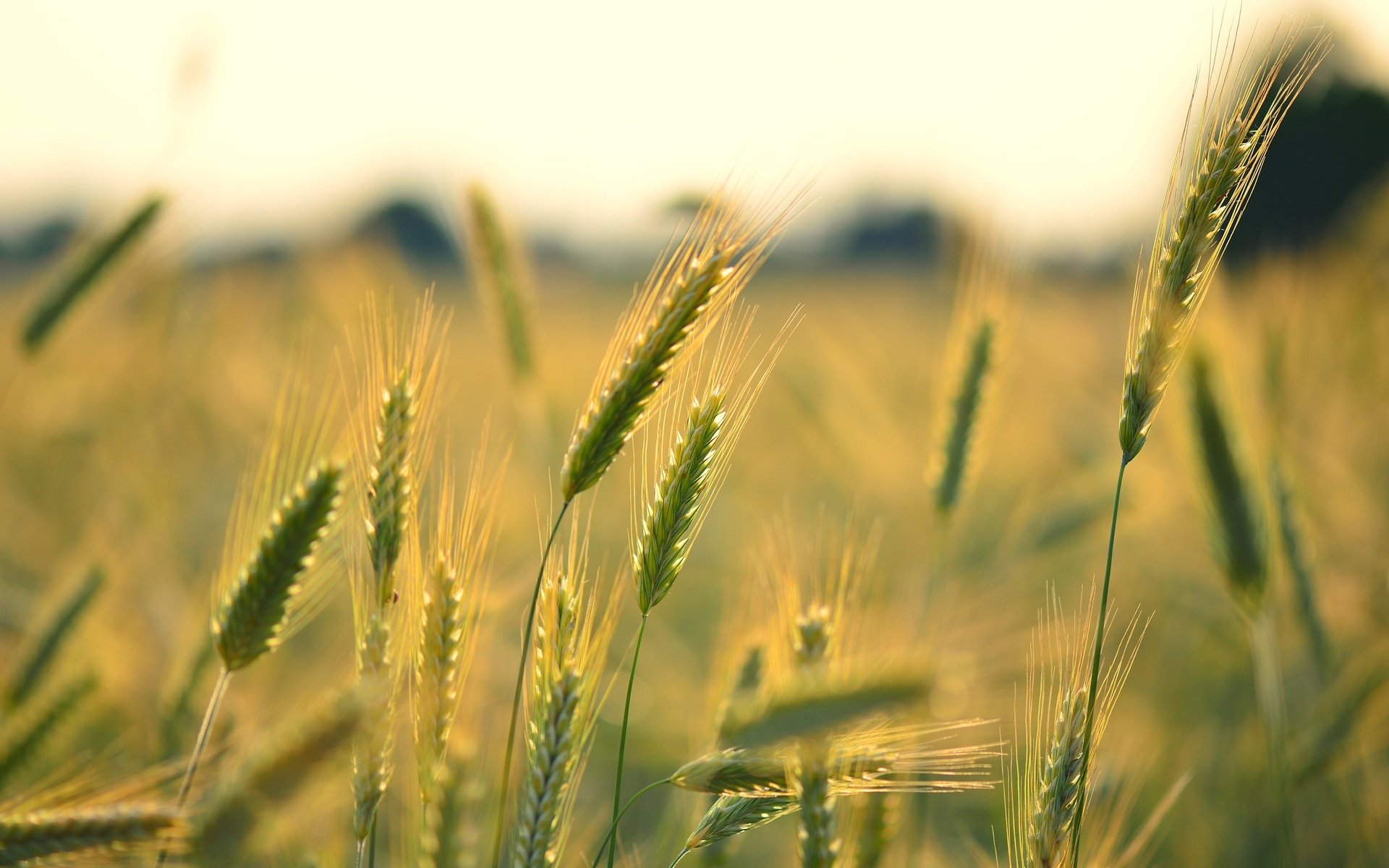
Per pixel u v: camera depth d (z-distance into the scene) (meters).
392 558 2.15
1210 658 5.99
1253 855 4.53
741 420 2.18
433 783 2.15
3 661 3.75
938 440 4.31
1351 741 3.97
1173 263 2.15
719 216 2.14
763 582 2.95
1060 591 6.86
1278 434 4.92
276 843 1.95
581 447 2.05
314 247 10.61
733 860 4.20
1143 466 6.97
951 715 1.75
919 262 20.12
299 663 3.94
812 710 1.77
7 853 1.83
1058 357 10.20
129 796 2.41
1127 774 3.61
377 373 2.25
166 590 5.27
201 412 9.42
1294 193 18.58
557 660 2.16
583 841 3.58
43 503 7.61
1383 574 4.94
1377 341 6.54
